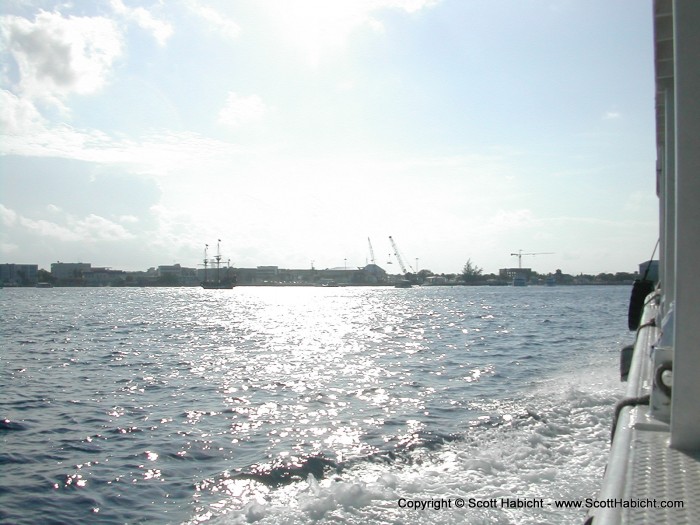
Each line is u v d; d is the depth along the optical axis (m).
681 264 3.27
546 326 50.34
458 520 7.34
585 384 18.00
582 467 9.18
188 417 16.67
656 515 2.57
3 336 45.94
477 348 33.31
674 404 3.35
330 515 7.83
